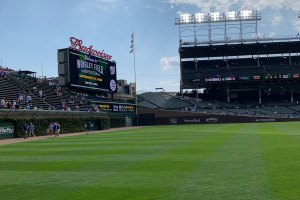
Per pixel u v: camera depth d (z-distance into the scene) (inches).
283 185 390.0
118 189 402.9
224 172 479.2
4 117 1638.8
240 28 3816.4
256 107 3681.1
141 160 630.5
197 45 3737.7
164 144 954.1
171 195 366.3
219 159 605.0
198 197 355.3
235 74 3789.4
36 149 956.6
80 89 2787.9
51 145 1085.8
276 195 350.6
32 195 393.1
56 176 502.6
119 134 1659.7
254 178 431.8
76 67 2640.3
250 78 3708.2
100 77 2965.1
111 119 2839.6
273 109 3639.3
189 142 993.5
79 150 876.0
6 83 2208.4
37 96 2266.2
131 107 3262.8
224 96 4101.9
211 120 3257.9
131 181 443.8
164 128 2299.5
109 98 3139.8
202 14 3818.9
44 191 410.0
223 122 3235.7
